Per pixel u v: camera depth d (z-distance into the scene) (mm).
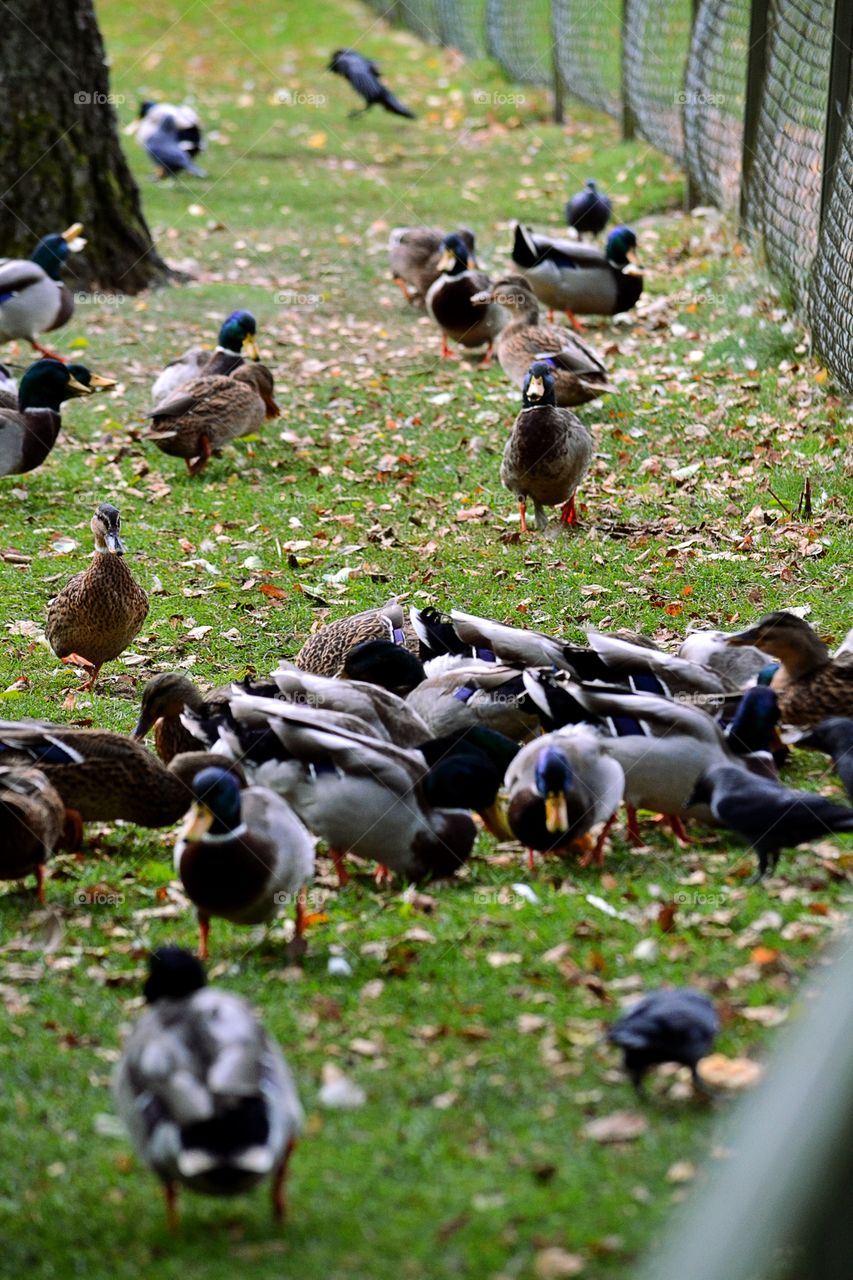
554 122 29969
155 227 24141
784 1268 4992
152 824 8633
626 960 7172
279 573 12656
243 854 7121
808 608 11055
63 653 11094
